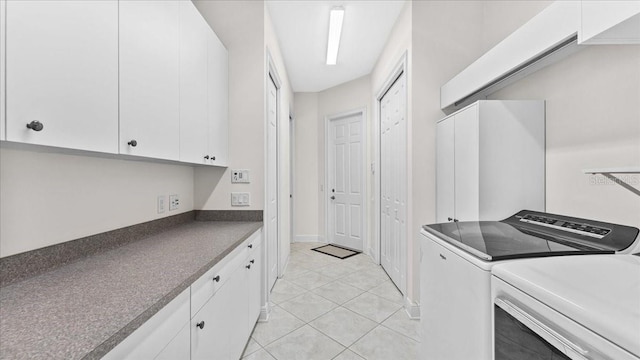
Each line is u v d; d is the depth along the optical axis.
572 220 1.35
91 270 0.99
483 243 1.12
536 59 1.35
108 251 1.26
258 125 2.16
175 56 1.39
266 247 2.19
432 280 1.41
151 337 0.74
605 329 0.55
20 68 0.65
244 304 1.66
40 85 0.70
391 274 2.98
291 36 2.88
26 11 0.67
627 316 0.56
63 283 0.87
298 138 4.57
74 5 0.81
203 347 1.08
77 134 0.82
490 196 1.63
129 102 1.05
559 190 1.51
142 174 1.53
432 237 1.41
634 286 0.71
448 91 2.06
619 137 1.18
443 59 2.20
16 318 0.65
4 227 0.86
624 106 1.16
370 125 3.83
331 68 3.66
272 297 2.54
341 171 4.34
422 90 2.20
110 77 0.95
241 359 1.67
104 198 1.26
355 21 2.61
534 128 1.62
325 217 4.52
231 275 1.42
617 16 0.89
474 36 2.21
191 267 1.03
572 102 1.42
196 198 2.14
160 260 1.12
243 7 2.19
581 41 1.03
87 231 1.17
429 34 2.19
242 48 2.18
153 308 0.73
